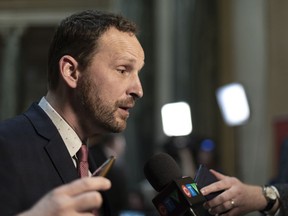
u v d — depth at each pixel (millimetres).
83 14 2230
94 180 1514
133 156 9133
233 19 9055
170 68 9188
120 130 2221
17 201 1921
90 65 2154
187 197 2033
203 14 9148
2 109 11695
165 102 9156
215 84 9023
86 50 2160
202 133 8953
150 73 9266
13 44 11500
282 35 8609
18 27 11367
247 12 9031
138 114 9195
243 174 8547
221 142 8820
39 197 1966
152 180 2268
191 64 9141
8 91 11633
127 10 9352
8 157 1968
